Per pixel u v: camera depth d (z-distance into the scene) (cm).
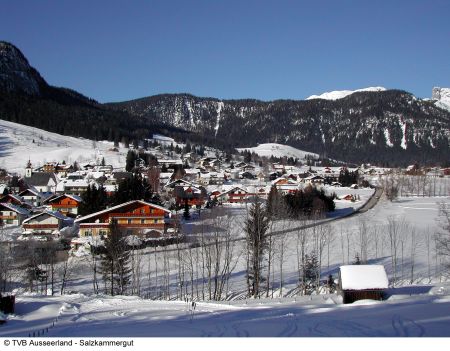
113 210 10394
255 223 6788
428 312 3934
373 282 4881
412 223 11744
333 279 6856
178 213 12644
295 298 5516
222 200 16375
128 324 4025
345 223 11900
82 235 10088
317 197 13600
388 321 3628
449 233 10106
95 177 19788
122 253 6819
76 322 4194
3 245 8369
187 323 3975
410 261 8219
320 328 3503
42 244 8750
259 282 6694
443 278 7144
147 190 13200
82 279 7650
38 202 15838
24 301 4941
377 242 9650
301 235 9225
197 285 6612
